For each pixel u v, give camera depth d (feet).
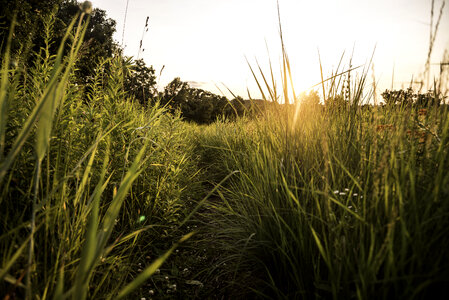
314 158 5.57
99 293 4.18
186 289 5.53
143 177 7.34
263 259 5.06
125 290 2.32
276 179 5.40
